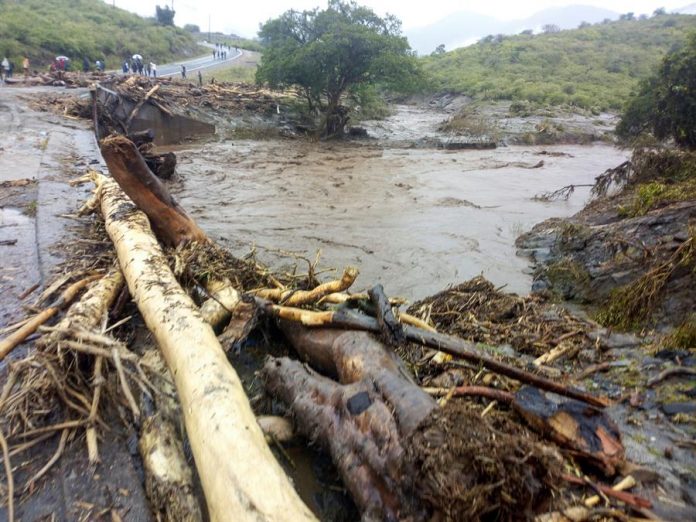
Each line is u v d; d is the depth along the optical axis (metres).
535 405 3.07
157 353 3.92
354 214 11.33
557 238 8.74
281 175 16.14
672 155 11.16
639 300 5.55
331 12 27.86
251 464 2.40
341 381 3.54
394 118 38.28
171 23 76.94
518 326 5.25
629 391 3.79
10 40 40.69
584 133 28.59
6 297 4.64
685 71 15.98
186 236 5.73
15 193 8.03
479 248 9.12
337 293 4.52
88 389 3.25
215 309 4.42
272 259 8.24
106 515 2.55
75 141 13.52
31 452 2.90
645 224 7.45
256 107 28.28
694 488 2.68
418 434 2.34
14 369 3.14
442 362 4.04
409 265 8.12
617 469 2.75
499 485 2.08
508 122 32.22
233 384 3.01
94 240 6.07
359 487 2.56
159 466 2.78
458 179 16.25
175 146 21.98
